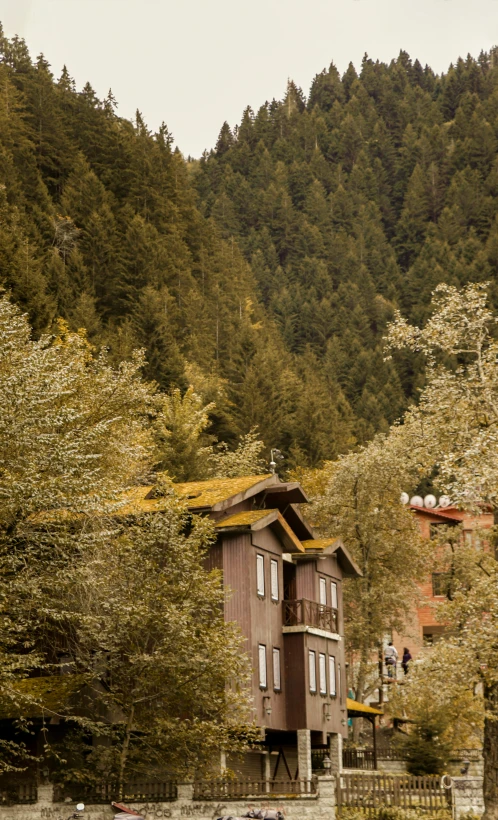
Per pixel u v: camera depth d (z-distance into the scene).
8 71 138.38
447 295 39.88
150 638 34.62
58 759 32.62
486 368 38.41
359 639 57.75
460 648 33.84
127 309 102.25
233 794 34.03
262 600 40.78
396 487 58.94
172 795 34.25
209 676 33.72
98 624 34.03
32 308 72.12
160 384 82.31
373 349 182.75
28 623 30.20
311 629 42.88
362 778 35.84
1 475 29.83
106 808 33.91
